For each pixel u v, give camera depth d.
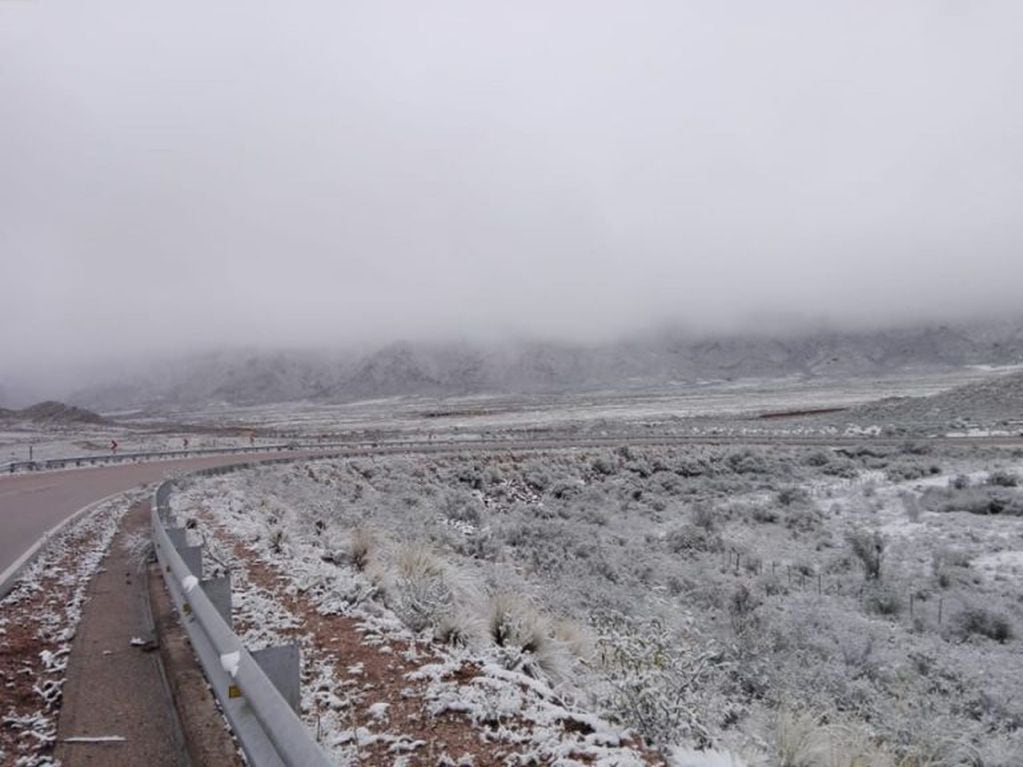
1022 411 62.78
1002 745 9.11
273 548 11.79
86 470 37.28
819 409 102.62
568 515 29.84
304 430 95.94
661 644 8.02
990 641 14.13
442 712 5.20
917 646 13.44
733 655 11.64
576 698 6.48
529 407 162.38
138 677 6.18
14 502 21.31
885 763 6.12
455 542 20.02
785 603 16.59
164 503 14.13
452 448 43.16
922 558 21.03
